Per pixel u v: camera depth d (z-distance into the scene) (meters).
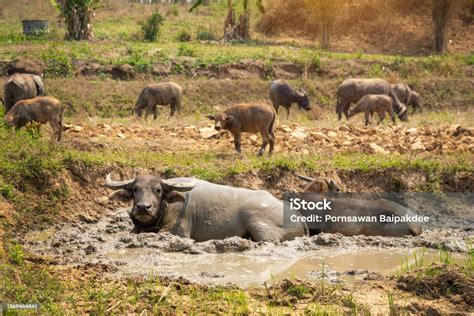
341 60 57.47
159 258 16.91
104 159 22.66
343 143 28.14
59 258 16.67
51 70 48.88
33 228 19.55
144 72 50.66
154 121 36.84
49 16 73.81
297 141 28.67
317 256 17.67
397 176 24.31
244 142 28.55
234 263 16.72
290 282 14.41
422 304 13.30
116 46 54.91
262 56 55.44
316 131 31.41
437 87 53.69
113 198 18.19
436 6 68.00
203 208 18.61
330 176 23.75
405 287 14.51
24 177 20.64
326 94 51.84
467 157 26.48
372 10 74.06
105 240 18.41
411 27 72.50
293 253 17.78
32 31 61.28
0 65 48.12
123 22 71.56
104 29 66.50
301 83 51.88
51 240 18.44
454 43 71.56
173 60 52.44
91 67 49.81
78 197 21.28
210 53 55.34
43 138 25.11
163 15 75.44
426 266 15.91
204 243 17.69
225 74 52.72
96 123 33.88
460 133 30.72
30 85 35.25
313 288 14.20
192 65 52.41
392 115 38.19
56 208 20.44
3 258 15.29
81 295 13.48
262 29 74.06
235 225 18.53
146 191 17.80
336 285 14.71
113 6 79.00
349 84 42.25
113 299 13.26
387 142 28.75
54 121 27.19
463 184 24.72
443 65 57.88
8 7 75.88
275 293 14.02
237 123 25.72
